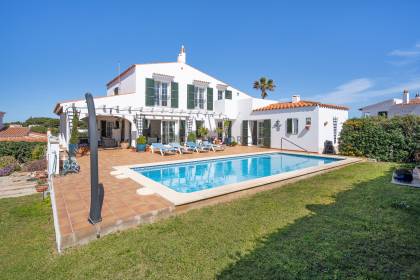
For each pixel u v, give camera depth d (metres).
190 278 2.84
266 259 3.18
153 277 2.88
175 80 19.23
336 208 5.19
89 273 2.99
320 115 16.08
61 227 3.91
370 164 11.77
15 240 4.07
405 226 4.15
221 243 3.68
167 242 3.75
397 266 2.97
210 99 21.56
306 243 3.59
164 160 12.32
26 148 13.53
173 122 19.19
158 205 5.01
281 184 7.60
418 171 8.73
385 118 13.66
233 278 2.80
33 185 8.46
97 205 4.11
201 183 9.55
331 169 10.17
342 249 3.39
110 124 22.59
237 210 5.20
